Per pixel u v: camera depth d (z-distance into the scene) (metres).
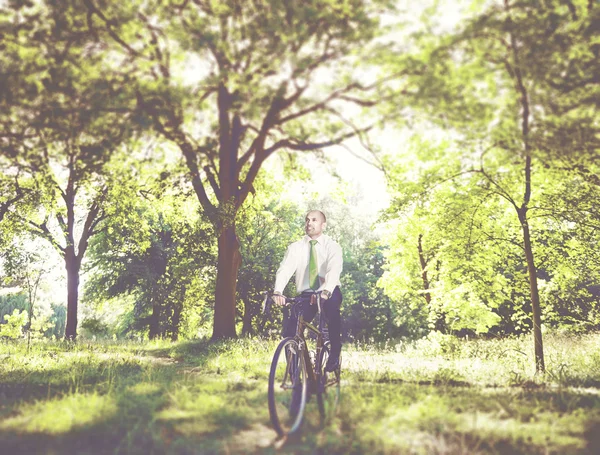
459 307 16.48
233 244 16.42
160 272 36.66
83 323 17.02
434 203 11.48
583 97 6.32
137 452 3.66
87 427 4.18
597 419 4.62
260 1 6.99
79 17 6.68
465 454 3.54
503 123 6.71
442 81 6.21
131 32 7.05
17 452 3.62
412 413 4.55
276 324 39.19
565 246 12.44
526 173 9.24
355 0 6.47
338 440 3.93
